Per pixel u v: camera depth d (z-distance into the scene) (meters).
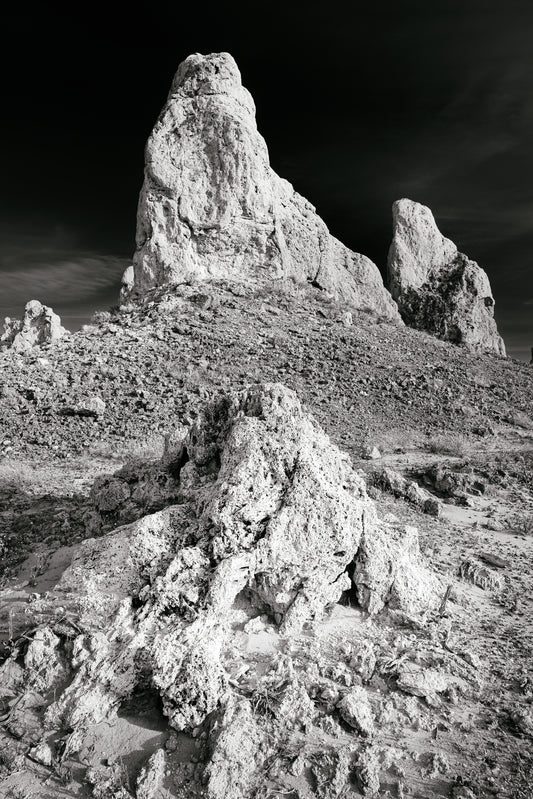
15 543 10.63
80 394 22.88
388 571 7.75
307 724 5.88
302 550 7.19
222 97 36.41
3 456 17.98
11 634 6.79
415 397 26.47
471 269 47.78
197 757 5.56
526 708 6.34
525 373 34.62
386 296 44.91
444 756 5.68
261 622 7.17
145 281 35.78
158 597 6.73
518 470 17.73
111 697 6.04
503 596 9.12
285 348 29.38
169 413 21.64
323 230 41.84
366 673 6.61
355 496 8.41
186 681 5.92
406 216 48.75
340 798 5.26
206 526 7.41
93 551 7.75
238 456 7.88
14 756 5.64
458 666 6.90
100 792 5.28
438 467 16.50
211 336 29.25
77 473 16.36
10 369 25.17
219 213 35.78
